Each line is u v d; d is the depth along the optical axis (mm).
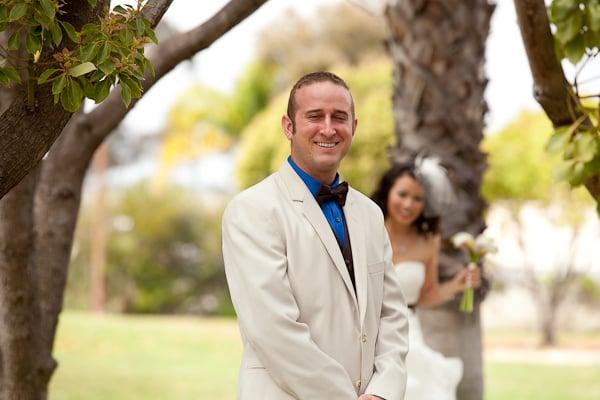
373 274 3572
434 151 6590
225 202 35219
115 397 13102
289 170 3529
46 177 4984
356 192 3717
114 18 3051
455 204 6492
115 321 22250
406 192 6043
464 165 6578
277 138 24484
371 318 3492
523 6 3871
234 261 3396
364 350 3426
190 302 33469
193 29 4742
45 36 3117
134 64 3107
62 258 4957
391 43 6934
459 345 6484
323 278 3381
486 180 21016
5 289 4551
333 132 3395
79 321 21375
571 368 17344
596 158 3641
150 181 35188
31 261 4609
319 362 3209
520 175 20609
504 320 27031
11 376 4613
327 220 3516
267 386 3338
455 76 6629
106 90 3086
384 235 3729
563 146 3674
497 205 21812
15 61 3609
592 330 25734
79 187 5047
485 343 22422
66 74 2957
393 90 6918
